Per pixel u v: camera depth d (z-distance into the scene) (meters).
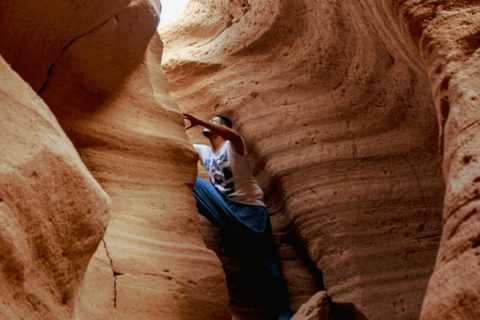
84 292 1.95
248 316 3.41
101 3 2.33
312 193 3.60
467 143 1.69
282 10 3.97
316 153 3.73
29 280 1.40
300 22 3.95
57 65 2.45
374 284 3.22
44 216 1.44
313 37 3.91
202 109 4.30
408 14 2.22
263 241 3.42
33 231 1.41
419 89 3.52
